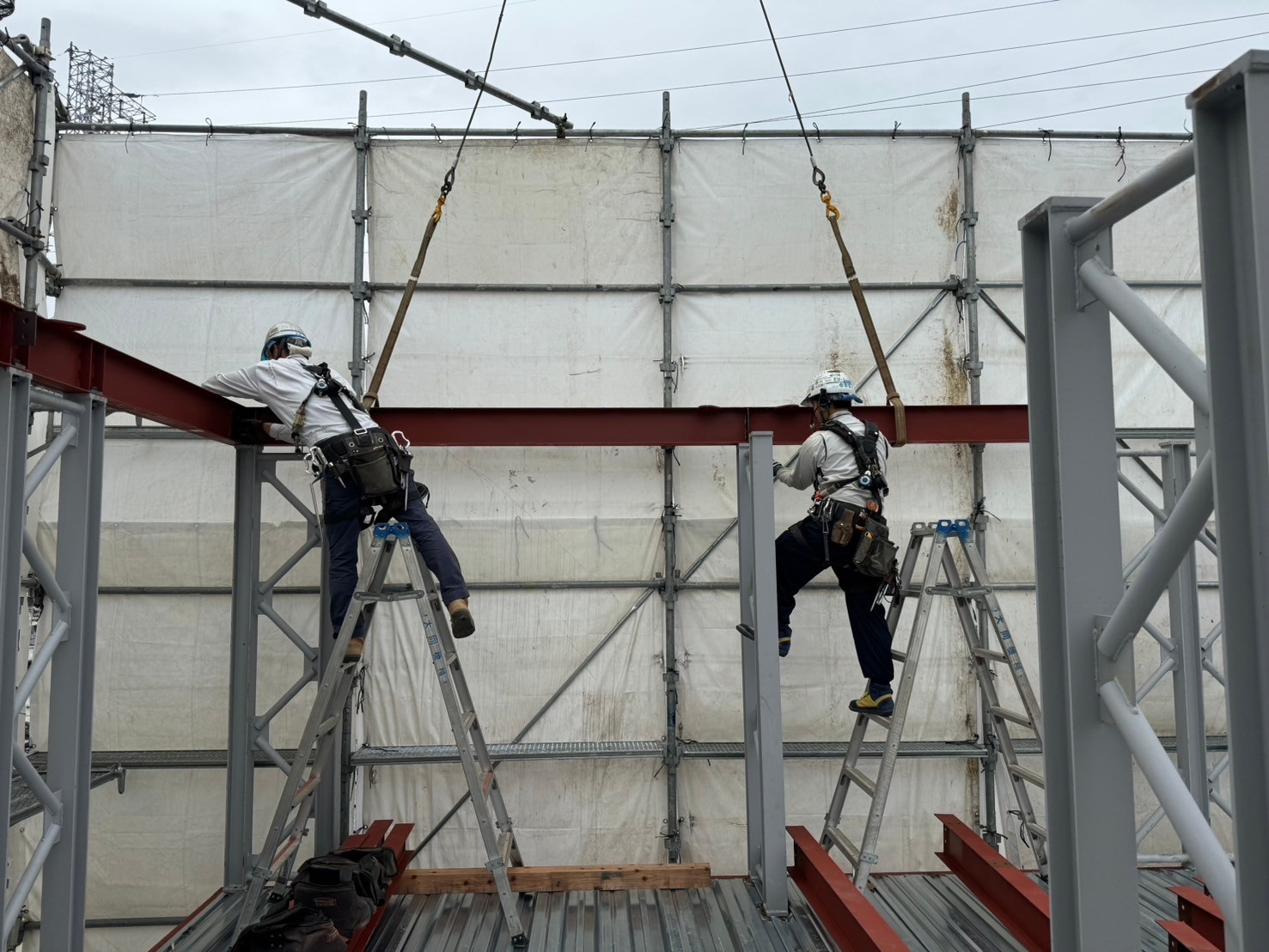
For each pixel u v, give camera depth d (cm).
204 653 605
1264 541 144
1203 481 165
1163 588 178
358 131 621
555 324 628
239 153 620
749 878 510
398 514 474
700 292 633
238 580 533
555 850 607
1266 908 143
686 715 615
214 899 507
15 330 293
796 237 635
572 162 634
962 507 630
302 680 542
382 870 485
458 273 626
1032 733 622
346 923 425
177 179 616
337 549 482
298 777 444
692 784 613
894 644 629
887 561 481
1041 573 206
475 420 547
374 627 611
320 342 616
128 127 612
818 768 618
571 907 482
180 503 607
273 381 462
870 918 415
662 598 618
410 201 627
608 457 623
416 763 583
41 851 317
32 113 595
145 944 593
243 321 614
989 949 444
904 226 639
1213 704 643
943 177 641
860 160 639
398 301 623
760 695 474
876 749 608
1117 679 194
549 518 618
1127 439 636
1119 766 197
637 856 608
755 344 631
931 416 561
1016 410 561
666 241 628
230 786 526
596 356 627
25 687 312
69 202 611
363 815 602
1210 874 162
